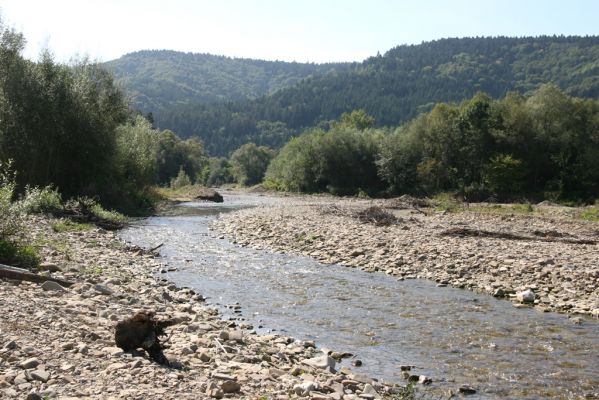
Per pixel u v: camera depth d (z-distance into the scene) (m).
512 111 66.75
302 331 11.53
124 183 42.56
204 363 7.90
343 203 59.06
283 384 7.30
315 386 7.39
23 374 6.20
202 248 23.61
